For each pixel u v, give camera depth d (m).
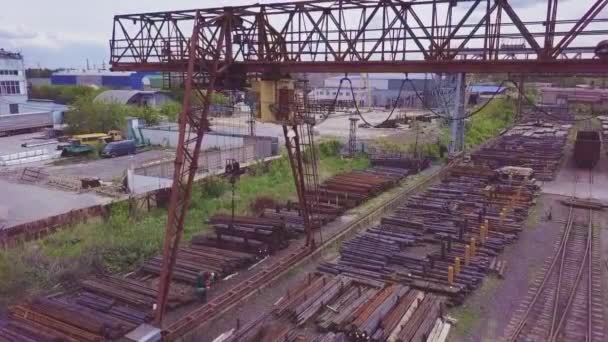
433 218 23.22
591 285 16.20
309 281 15.86
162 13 15.42
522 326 13.48
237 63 15.37
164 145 45.50
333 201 25.58
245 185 28.66
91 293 14.83
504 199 26.61
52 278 15.62
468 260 17.31
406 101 81.94
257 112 16.50
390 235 20.70
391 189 29.72
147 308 14.06
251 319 13.93
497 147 43.56
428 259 17.81
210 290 15.50
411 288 15.81
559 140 47.19
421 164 35.78
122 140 43.53
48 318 13.12
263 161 33.34
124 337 12.14
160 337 12.42
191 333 13.03
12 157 37.19
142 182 27.34
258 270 17.11
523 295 15.54
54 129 51.62
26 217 22.83
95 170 34.38
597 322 13.82
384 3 13.40
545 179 32.62
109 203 22.75
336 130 55.16
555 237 21.19
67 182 29.16
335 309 13.91
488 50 12.65
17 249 17.45
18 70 65.00
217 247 18.81
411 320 13.27
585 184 31.55
